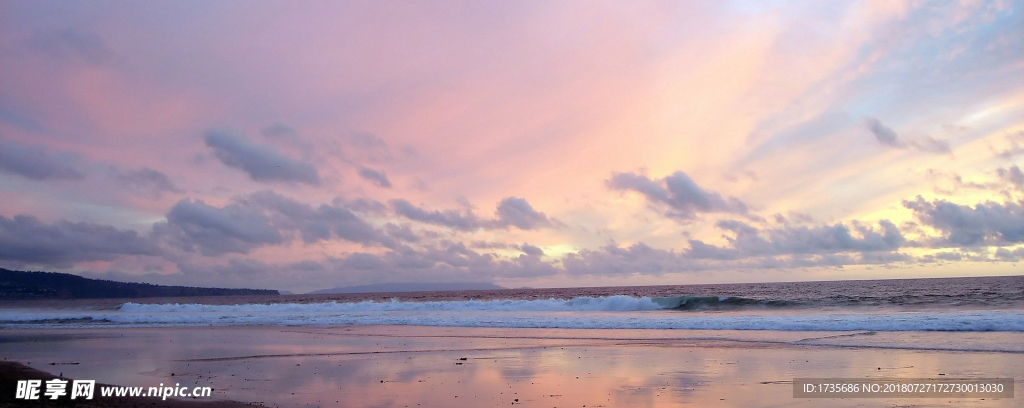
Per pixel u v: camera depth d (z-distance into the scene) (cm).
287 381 1385
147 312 4819
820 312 3397
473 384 1319
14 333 3017
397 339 2384
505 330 2703
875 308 3653
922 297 4478
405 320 3306
